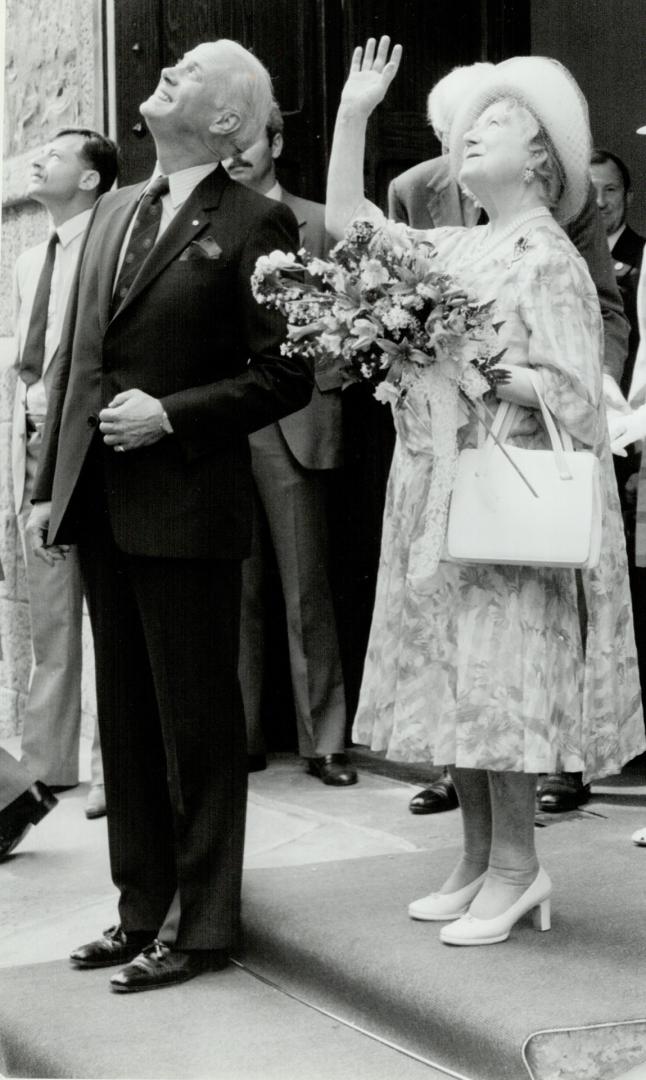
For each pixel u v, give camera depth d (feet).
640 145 25.94
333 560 18.69
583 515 10.49
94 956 12.37
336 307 10.71
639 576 17.21
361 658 18.86
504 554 10.59
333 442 17.56
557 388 10.69
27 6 21.62
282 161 18.89
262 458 17.39
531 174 11.25
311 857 14.61
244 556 11.82
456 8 19.33
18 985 12.17
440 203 16.79
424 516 11.09
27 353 18.15
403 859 13.66
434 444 10.73
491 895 11.21
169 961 12.00
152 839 12.45
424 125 19.20
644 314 14.89
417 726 11.28
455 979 10.45
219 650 11.77
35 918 14.23
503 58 19.47
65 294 17.95
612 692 11.26
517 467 10.61
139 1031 11.09
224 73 11.78
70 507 11.92
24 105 21.98
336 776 17.26
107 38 18.40
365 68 12.30
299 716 17.58
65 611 18.34
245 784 12.05
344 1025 11.12
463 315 10.39
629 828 14.38
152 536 11.46
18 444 18.38
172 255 11.68
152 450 11.52
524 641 10.88
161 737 12.38
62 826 17.13
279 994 11.78
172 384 11.60
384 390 10.82
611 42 25.94
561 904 11.92
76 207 17.88
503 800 11.15
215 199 11.83
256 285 11.01
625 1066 9.77
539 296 10.85
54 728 18.43
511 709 10.81
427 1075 10.16
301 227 17.66
